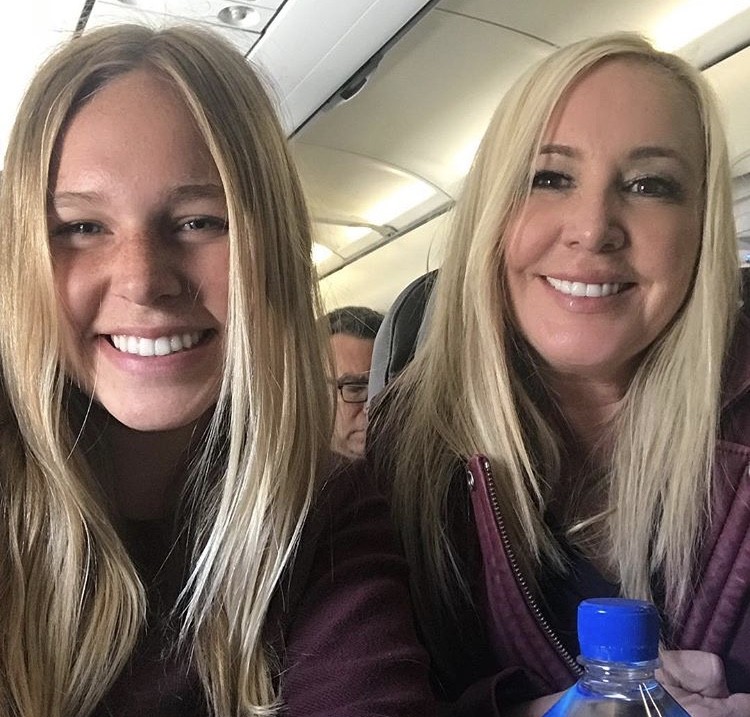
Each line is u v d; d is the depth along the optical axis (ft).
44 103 2.52
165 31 2.72
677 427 3.42
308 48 7.05
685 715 2.34
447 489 3.51
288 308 2.74
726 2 6.82
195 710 2.66
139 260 2.43
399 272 13.62
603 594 3.37
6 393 2.71
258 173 2.66
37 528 2.67
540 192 3.38
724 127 3.52
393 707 2.41
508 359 3.57
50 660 2.60
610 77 3.31
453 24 7.27
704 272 3.40
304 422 2.79
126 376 2.57
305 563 2.81
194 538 2.85
